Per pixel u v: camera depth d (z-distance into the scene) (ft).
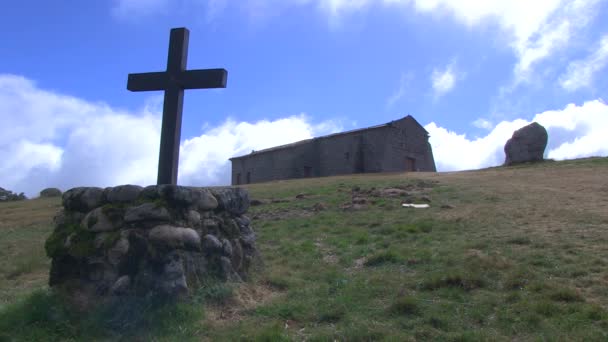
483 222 39.32
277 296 23.93
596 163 85.20
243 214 28.32
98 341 19.08
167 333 19.31
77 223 23.49
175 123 27.48
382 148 138.31
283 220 51.29
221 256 24.22
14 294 27.99
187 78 27.61
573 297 20.74
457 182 72.54
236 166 176.04
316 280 26.58
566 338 17.22
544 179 70.33
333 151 149.18
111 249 21.72
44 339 19.11
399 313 20.53
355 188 70.38
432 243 33.27
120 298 20.95
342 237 38.60
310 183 95.55
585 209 42.14
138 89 28.48
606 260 25.75
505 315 19.53
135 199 22.86
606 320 18.34
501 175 81.20
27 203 98.99
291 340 18.45
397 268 27.81
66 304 21.12
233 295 22.65
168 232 21.67
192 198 23.43
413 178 86.99
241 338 18.74
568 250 28.37
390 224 42.47
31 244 47.57
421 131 154.30
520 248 29.89
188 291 21.43
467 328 18.84
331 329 19.47
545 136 104.06
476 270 24.93
